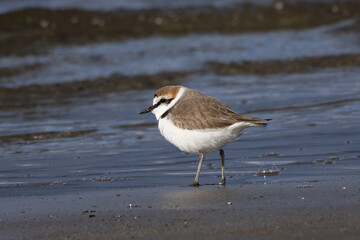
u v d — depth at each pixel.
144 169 12.19
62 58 25.64
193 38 29.98
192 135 10.50
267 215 8.12
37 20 31.38
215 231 7.50
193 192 9.94
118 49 27.47
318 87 21.17
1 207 9.20
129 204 9.22
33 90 21.58
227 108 10.70
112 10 33.16
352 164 11.77
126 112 18.66
